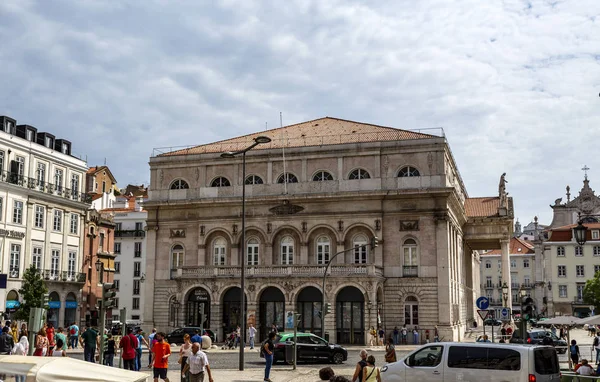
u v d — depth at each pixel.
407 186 58.56
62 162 69.88
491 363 20.17
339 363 38.88
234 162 63.81
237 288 58.72
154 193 65.56
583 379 23.78
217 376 29.73
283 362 39.06
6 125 62.75
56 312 66.62
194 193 64.38
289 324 44.88
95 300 74.38
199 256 62.97
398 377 21.84
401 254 58.06
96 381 10.82
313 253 60.59
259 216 62.00
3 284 58.59
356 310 55.59
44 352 26.95
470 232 74.19
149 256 64.75
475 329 79.75
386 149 59.69
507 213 73.00
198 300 59.16
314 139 64.06
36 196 64.56
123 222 93.56
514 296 140.38
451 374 20.72
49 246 66.25
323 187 60.69
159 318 63.47
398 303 57.47
